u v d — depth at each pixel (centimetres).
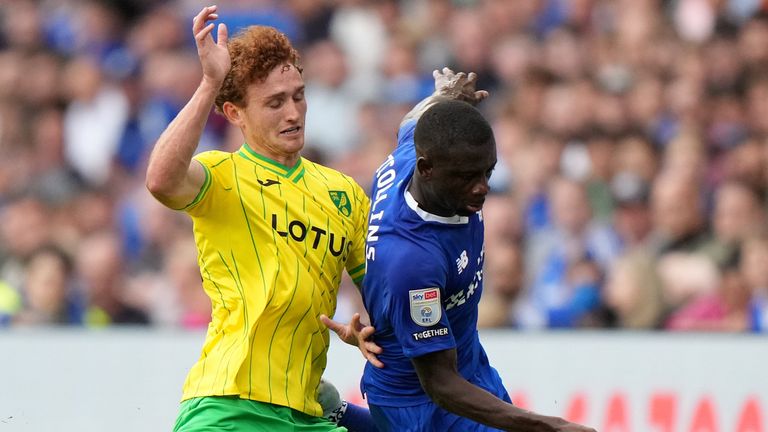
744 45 3434
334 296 1480
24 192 3528
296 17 3897
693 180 2961
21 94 3806
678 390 2148
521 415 1297
